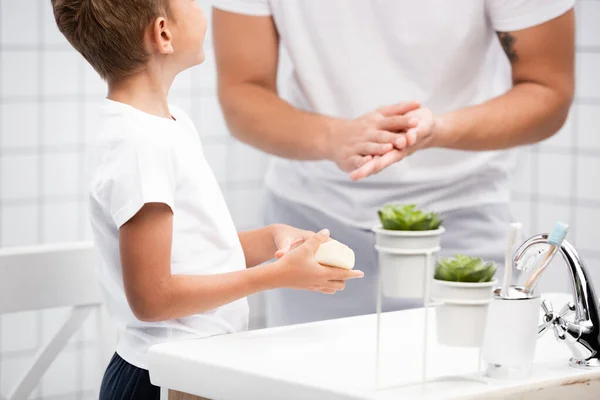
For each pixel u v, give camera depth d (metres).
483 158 2.40
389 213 1.12
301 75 2.44
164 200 1.29
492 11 2.33
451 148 2.15
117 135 1.34
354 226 2.43
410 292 1.10
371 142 1.97
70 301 1.79
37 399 3.09
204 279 1.32
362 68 2.40
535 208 3.20
